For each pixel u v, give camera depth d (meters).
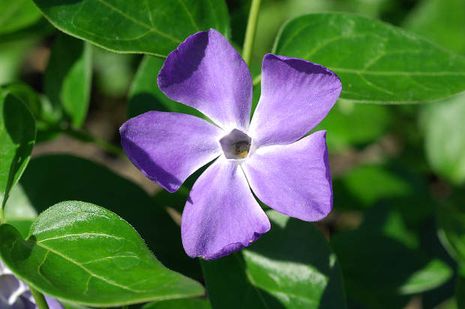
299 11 0.39
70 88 0.28
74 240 0.21
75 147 0.45
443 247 0.32
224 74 0.21
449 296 0.31
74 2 0.22
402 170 0.32
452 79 0.23
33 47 0.45
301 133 0.21
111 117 0.47
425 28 0.35
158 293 0.19
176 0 0.23
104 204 0.25
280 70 0.21
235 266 0.23
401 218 0.30
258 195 0.21
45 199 0.25
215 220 0.21
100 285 0.20
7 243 0.20
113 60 0.44
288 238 0.23
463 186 0.33
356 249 0.27
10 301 0.23
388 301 0.28
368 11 0.38
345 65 0.24
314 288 0.23
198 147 0.22
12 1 0.27
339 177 0.32
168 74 0.21
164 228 0.25
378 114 0.35
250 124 0.22
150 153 0.21
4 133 0.23
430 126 0.34
